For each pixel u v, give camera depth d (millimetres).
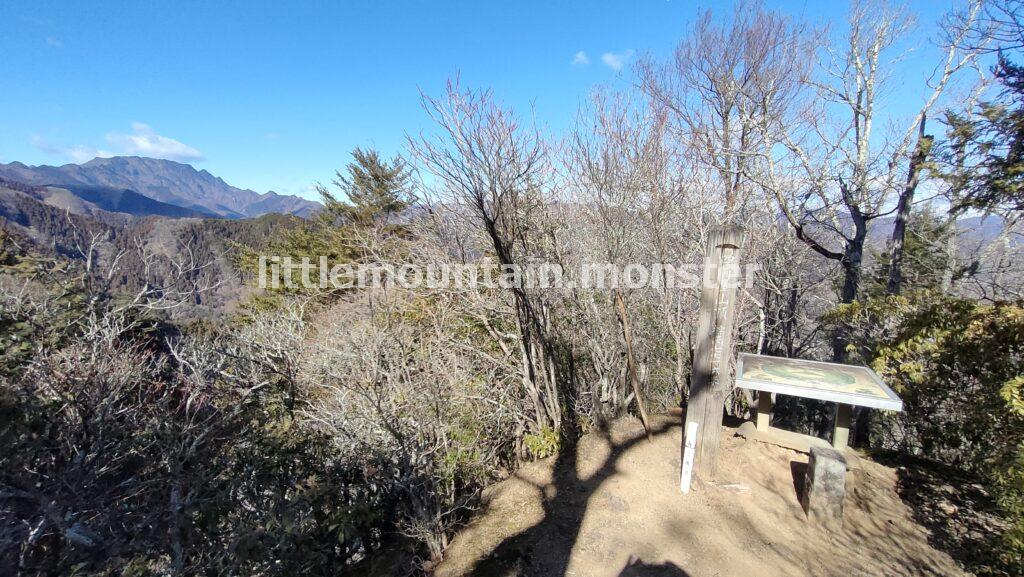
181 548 3939
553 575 3334
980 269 9531
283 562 4059
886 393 4000
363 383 5520
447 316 6508
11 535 3422
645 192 5988
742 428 5000
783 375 4457
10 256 5461
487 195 4727
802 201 9664
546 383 5754
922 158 8242
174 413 4922
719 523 3783
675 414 6117
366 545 5004
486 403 6121
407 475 4578
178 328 7703
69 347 4949
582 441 5418
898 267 9102
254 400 5750
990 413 4836
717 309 4055
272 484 4887
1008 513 3668
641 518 3857
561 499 4250
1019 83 6551
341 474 5188
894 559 3596
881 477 4863
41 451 3941
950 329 5203
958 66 7996
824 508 3852
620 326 6098
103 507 3914
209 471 4602
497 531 3982
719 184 8570
